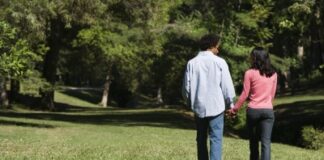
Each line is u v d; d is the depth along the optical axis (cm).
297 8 2061
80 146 1425
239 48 2892
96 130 2166
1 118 2666
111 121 2888
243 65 2884
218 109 850
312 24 3141
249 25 2898
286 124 2219
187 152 1330
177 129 2444
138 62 4478
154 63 4231
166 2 3422
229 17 2931
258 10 2917
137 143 1602
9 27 1808
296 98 3794
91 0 2283
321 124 2122
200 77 858
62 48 4447
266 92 945
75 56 4888
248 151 1438
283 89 4872
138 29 3659
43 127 2181
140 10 2633
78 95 6394
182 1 3466
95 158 1152
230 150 1444
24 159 1123
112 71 5650
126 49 3894
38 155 1191
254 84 945
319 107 2895
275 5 2489
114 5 2550
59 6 2208
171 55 3597
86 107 5184
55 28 3647
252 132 969
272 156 1356
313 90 4184
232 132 2434
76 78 8069
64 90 6562
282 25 2433
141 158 1175
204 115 852
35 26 2069
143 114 3622
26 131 1927
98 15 2395
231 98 858
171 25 3359
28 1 2050
